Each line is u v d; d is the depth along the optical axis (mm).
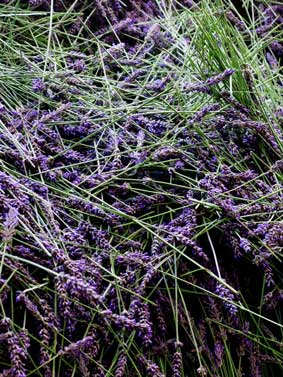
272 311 845
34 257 744
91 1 1208
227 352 782
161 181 896
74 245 774
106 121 957
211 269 832
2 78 985
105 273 780
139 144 901
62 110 915
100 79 1031
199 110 956
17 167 864
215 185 858
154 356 767
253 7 1299
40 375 698
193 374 793
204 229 817
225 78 920
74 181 860
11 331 672
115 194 869
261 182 867
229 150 917
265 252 801
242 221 832
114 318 700
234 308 760
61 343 719
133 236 817
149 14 1239
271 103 1024
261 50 1114
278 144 911
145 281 757
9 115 927
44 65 1055
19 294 706
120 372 712
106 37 1172
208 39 983
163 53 1129
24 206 775
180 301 807
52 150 895
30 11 1136
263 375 831
